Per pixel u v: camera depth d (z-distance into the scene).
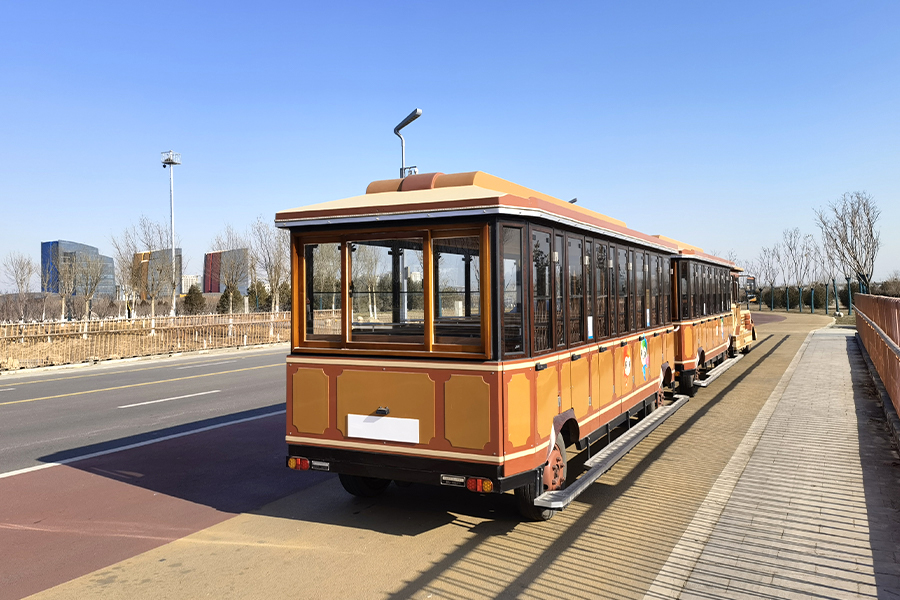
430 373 5.24
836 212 37.44
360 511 6.18
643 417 9.06
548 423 5.68
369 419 5.47
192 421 10.72
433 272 5.33
